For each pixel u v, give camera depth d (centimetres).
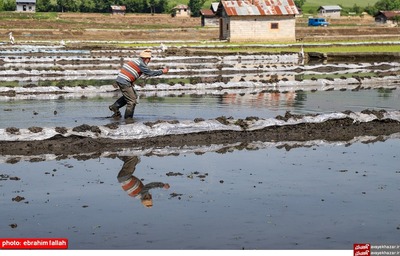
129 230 902
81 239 865
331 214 978
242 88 2769
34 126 1598
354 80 3003
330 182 1168
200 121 1579
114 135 1484
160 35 7125
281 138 1585
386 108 2047
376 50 5038
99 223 931
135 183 1152
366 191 1109
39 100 2241
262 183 1156
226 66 3744
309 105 2127
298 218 957
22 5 11000
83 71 3366
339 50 5069
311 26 9250
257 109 2000
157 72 1681
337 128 1673
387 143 1538
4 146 1410
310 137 1602
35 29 7312
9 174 1210
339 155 1402
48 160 1330
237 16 6016
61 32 6856
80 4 11781
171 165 1296
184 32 7344
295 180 1180
